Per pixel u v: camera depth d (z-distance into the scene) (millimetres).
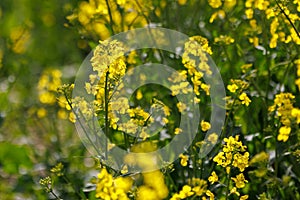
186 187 3980
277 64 5387
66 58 9039
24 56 8484
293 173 5207
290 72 5539
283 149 5109
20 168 6594
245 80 5508
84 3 5828
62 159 6344
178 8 6008
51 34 9180
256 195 5008
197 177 4824
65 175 5750
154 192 4516
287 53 5418
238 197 4883
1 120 7082
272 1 5270
